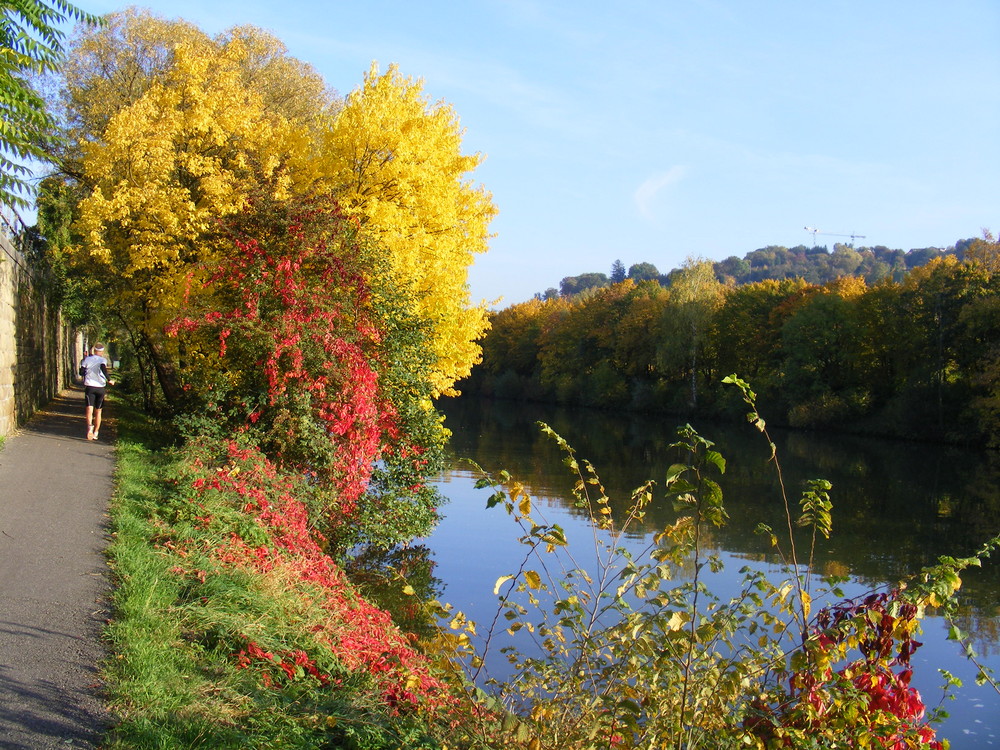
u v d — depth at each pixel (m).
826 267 166.00
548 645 5.33
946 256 50.22
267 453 12.71
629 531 18.55
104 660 5.40
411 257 17.17
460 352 20.34
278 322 12.92
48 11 7.00
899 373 51.59
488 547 16.02
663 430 51.19
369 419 12.91
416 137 17.58
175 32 22.38
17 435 15.51
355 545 13.41
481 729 4.82
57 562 7.42
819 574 15.54
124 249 17.66
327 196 14.62
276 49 24.83
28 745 4.23
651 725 4.47
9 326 15.94
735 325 64.75
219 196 16.67
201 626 6.29
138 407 25.86
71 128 22.00
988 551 4.55
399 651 6.59
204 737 4.55
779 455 38.81
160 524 8.90
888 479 30.86
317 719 5.15
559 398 77.31
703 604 11.88
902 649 4.64
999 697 10.32
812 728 4.42
